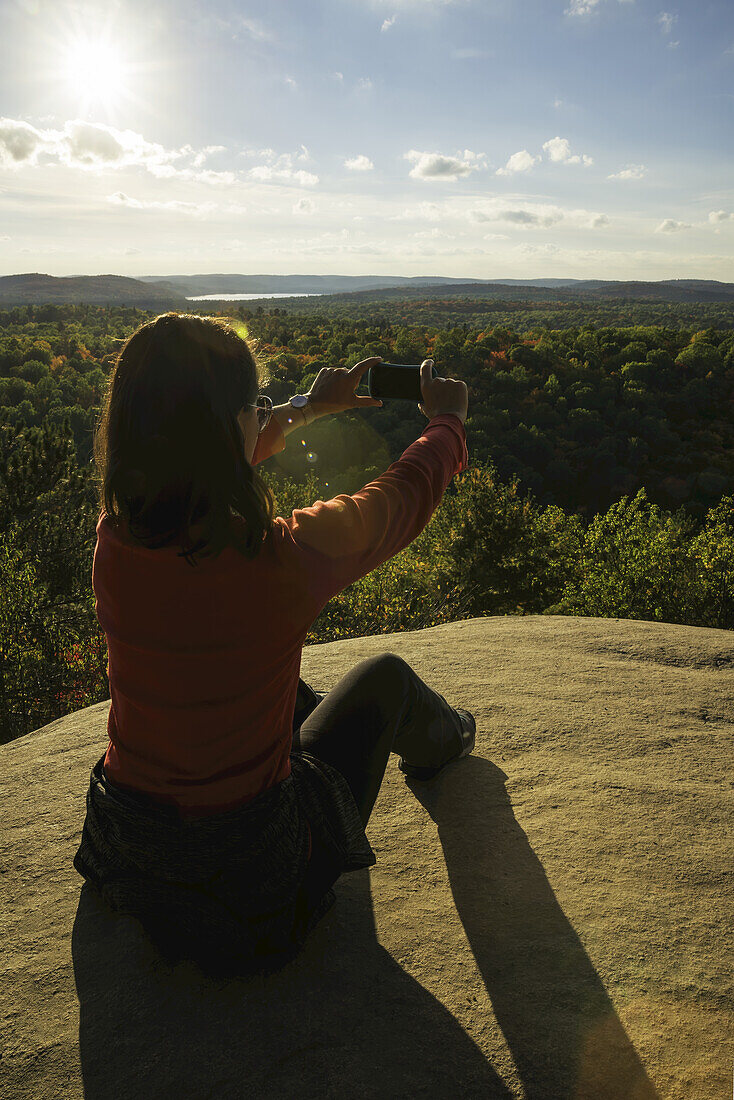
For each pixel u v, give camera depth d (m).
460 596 18.88
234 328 0.88
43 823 1.71
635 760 1.97
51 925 1.39
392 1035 1.12
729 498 15.79
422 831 1.65
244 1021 1.16
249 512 0.81
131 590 0.86
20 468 8.43
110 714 1.04
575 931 1.34
